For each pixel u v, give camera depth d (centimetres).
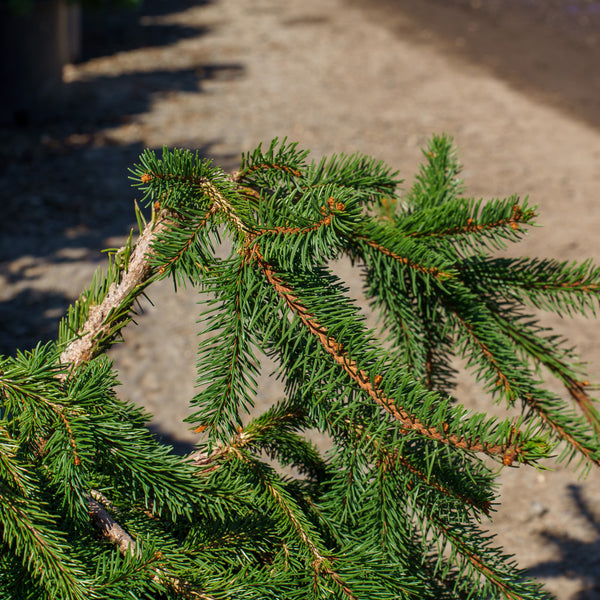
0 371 69
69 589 66
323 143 465
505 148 473
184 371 259
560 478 227
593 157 462
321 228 69
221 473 78
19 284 303
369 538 74
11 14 452
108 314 74
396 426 67
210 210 72
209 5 893
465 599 80
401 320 80
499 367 80
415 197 86
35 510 67
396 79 613
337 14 847
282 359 70
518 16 816
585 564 193
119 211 368
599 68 629
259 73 621
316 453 85
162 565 68
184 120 499
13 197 381
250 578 71
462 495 71
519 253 343
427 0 909
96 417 69
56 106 507
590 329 291
